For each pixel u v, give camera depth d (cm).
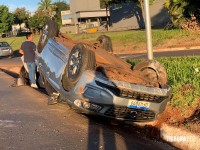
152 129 474
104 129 440
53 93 534
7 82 863
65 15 5625
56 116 499
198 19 1781
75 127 445
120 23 3997
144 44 1886
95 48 543
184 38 1783
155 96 432
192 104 495
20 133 422
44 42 584
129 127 479
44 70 561
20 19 7119
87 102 443
